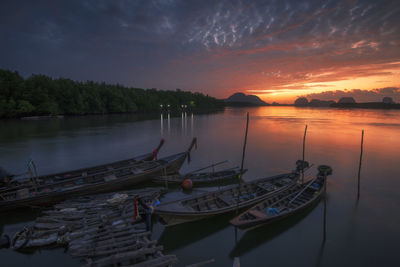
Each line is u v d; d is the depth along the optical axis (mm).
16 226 12922
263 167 25859
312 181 17656
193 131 56719
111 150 34719
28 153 32500
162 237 12164
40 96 89938
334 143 40156
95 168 20625
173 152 33688
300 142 41438
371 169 24891
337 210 15477
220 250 11445
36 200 14422
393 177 22266
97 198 15508
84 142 40875
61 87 102875
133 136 48000
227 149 35562
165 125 71438
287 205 14680
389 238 12508
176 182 19531
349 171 24219
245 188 17000
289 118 109312
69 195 15508
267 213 13547
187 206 13336
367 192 18547
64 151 33906
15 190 15430
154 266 8555
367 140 43312
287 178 18656
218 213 13359
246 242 12070
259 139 44688
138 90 161625
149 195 15828
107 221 12125
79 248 9711
